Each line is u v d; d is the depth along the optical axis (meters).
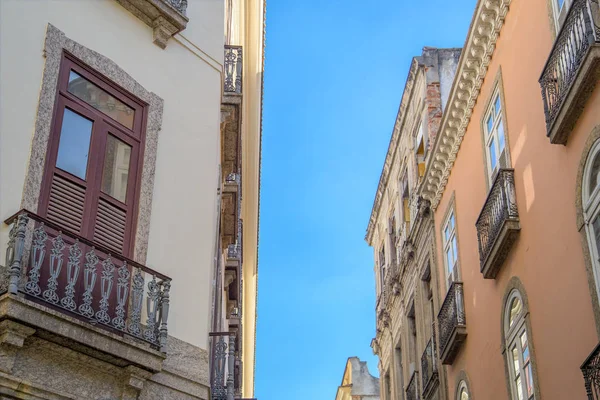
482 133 17.64
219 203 15.73
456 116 19.06
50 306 8.71
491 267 15.75
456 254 19.30
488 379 16.25
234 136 15.09
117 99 10.87
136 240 10.36
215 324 15.38
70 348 8.69
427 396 21.11
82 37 10.66
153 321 9.72
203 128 12.07
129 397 9.25
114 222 10.23
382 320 28.12
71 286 8.87
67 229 9.43
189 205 11.33
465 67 17.92
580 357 11.84
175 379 10.04
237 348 22.86
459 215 19.20
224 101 14.21
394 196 27.27
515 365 14.93
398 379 25.50
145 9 11.63
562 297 12.66
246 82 25.19
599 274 11.45
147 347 9.34
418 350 22.61
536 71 14.38
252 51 24.70
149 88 11.41
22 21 9.93
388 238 28.00
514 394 14.88
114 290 9.80
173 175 11.27
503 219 14.93
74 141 10.09
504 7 16.06
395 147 26.98
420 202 22.16
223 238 18.64
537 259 13.84
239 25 22.77
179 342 10.37
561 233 12.87
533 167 14.25
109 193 10.32
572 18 11.89
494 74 16.89
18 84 9.61
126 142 10.77
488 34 16.94
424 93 23.22
